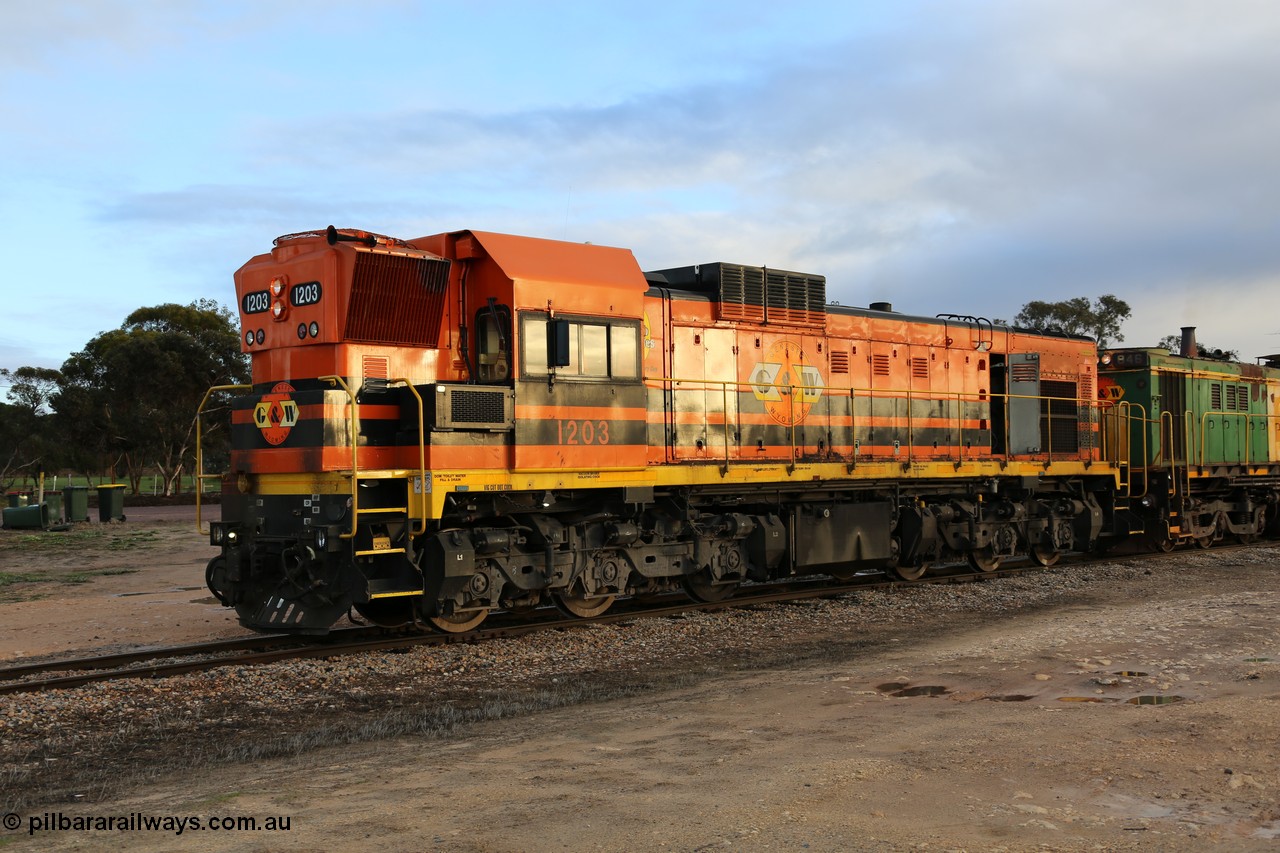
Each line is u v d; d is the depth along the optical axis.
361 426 11.16
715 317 14.32
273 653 11.01
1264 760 6.39
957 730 7.46
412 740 8.05
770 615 13.69
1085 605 14.53
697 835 5.36
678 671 10.53
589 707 9.03
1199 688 8.59
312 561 10.97
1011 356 18.55
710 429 14.16
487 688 9.89
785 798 5.92
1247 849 4.99
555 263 12.29
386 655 11.09
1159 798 5.77
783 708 8.55
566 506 12.74
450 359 12.00
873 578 17.69
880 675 9.82
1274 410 25.41
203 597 17.25
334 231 11.06
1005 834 5.24
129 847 5.55
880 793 5.96
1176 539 22.11
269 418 11.47
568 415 12.15
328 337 11.12
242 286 12.24
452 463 11.19
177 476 51.78
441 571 11.30
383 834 5.56
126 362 49.50
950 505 17.56
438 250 12.05
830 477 15.41
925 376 17.23
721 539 14.41
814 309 15.62
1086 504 19.70
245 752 7.73
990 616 13.70
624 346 12.79
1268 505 25.31
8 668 10.54
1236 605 13.36
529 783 6.47
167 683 9.89
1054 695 8.64
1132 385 21.62
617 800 6.02
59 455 52.16
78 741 8.20
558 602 13.12
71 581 19.83
